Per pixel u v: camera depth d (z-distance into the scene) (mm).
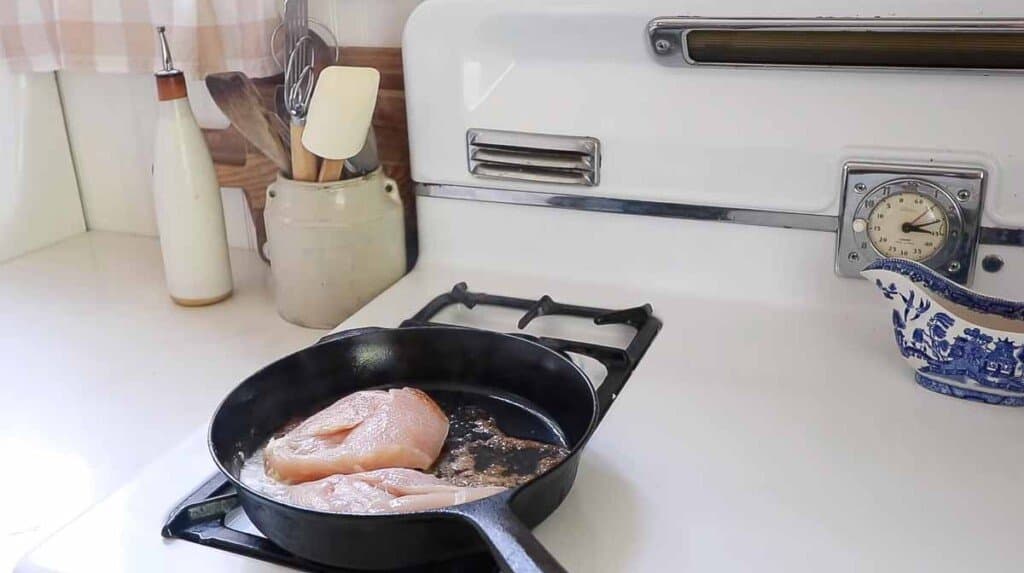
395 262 1023
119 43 1146
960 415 739
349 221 958
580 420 703
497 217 1041
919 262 867
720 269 967
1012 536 592
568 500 641
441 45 983
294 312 1000
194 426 799
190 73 1110
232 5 1066
